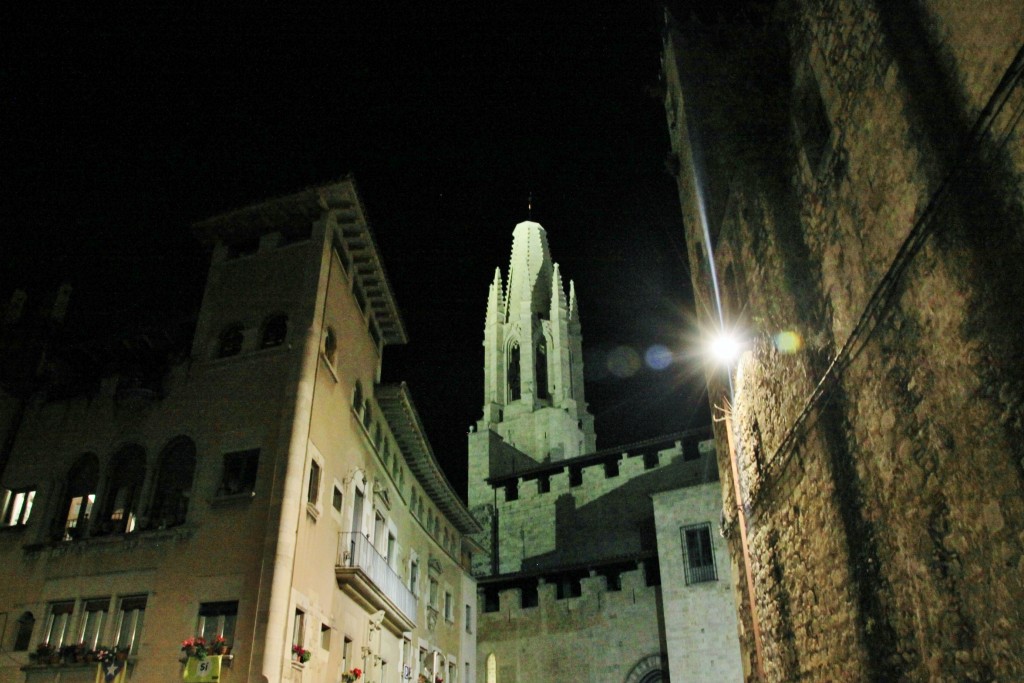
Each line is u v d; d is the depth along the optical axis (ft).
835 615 38.96
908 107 29.32
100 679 60.95
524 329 303.07
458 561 134.41
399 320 98.32
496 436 205.98
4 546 72.64
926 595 29.22
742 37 58.65
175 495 70.49
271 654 58.95
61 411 79.15
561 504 177.27
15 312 85.51
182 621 62.90
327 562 72.08
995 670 24.66
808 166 40.16
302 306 75.00
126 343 79.61
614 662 136.26
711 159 63.82
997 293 23.95
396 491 101.45
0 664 65.98
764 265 48.29
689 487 136.46
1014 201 22.98
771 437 48.65
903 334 30.25
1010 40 23.04
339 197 79.05
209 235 84.48
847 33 34.78
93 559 68.95
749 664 57.11
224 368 74.79
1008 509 23.63
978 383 25.17
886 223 31.50
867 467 34.09
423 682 101.55
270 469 67.15
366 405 90.48
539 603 148.25
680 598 129.49
